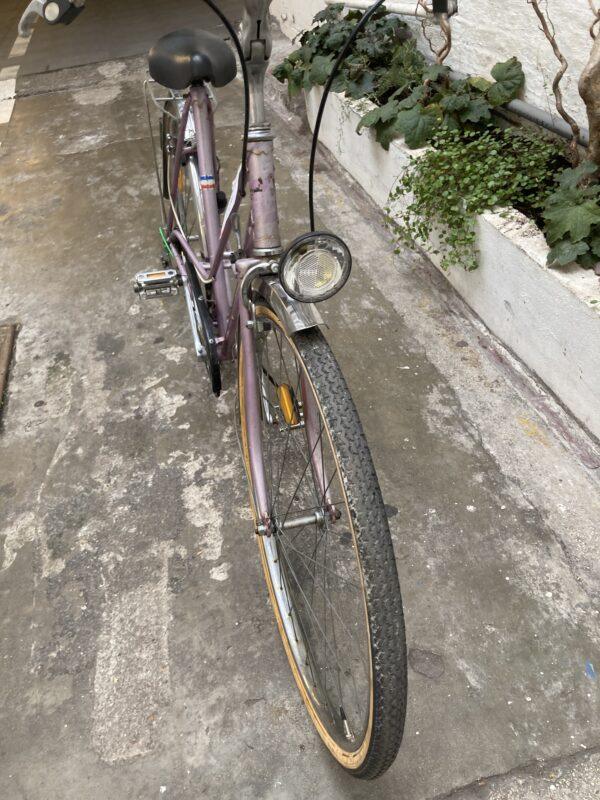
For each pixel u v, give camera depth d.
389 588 1.20
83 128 5.04
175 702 1.79
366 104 3.64
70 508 2.32
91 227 3.85
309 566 2.01
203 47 1.97
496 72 3.01
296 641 1.73
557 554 2.02
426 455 2.36
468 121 3.10
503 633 1.86
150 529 2.23
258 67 1.45
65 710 1.80
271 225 1.57
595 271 2.24
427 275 3.19
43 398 2.77
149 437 2.55
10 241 3.81
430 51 3.66
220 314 2.22
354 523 1.21
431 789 1.59
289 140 4.54
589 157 2.42
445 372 2.68
